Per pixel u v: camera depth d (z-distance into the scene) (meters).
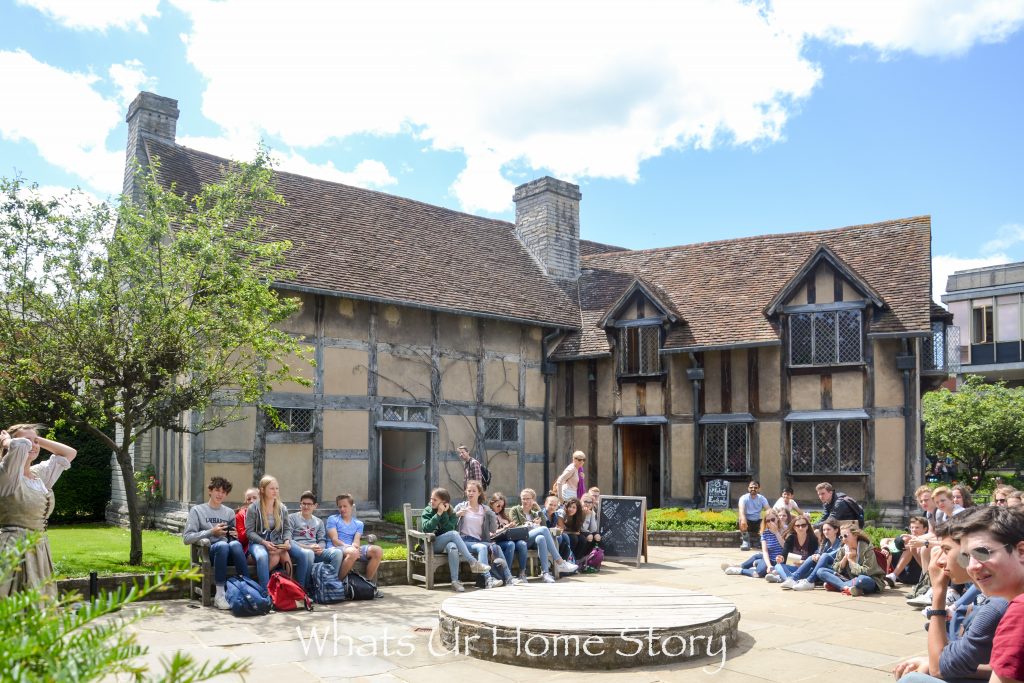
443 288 17.23
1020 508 2.96
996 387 23.97
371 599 8.39
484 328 17.89
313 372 14.88
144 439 15.09
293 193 17.28
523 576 9.70
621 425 18.58
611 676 5.48
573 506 10.99
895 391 15.80
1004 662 2.50
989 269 30.20
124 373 9.30
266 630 6.71
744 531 13.38
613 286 20.58
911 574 9.39
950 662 3.26
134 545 9.41
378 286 15.82
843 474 15.98
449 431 16.97
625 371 18.55
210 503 8.24
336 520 8.82
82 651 1.66
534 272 20.55
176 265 9.61
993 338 29.88
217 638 6.37
